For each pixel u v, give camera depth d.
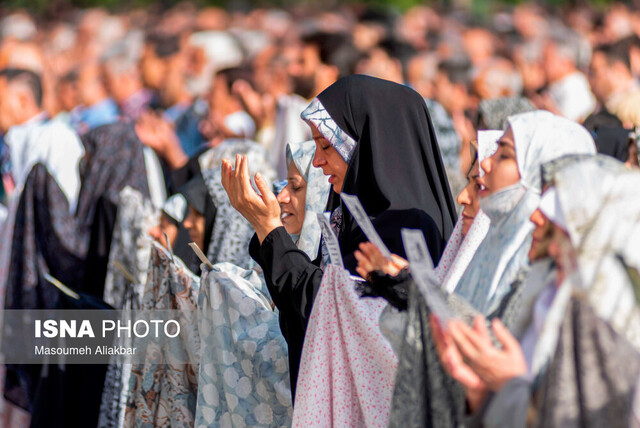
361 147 4.51
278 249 4.35
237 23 20.14
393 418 3.58
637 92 6.38
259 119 8.97
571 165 3.25
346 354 4.05
